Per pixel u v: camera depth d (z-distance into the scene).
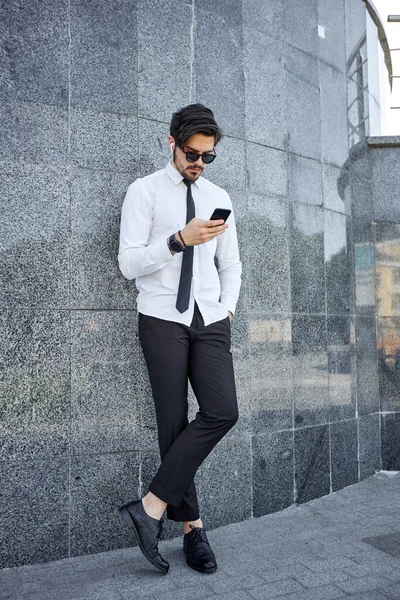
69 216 2.91
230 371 2.63
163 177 2.72
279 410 3.60
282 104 3.88
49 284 2.84
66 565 2.70
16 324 2.75
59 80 2.95
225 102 3.53
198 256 2.70
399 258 4.77
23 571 2.63
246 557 2.73
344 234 4.40
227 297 2.79
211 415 2.53
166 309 2.60
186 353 2.61
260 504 3.42
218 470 3.26
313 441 3.83
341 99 4.53
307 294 3.93
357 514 3.41
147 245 2.68
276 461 3.54
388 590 2.30
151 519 2.53
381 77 5.46
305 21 4.18
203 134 2.53
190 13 3.42
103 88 3.06
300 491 3.68
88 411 2.89
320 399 3.94
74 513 2.82
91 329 2.92
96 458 2.89
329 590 2.32
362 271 4.61
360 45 4.97
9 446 2.70
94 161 3.00
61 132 2.93
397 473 4.50
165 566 2.52
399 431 4.61
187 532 2.66
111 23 3.12
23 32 2.87
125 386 2.99
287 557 2.71
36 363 2.79
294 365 3.76
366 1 5.09
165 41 3.30
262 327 3.56
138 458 2.99
